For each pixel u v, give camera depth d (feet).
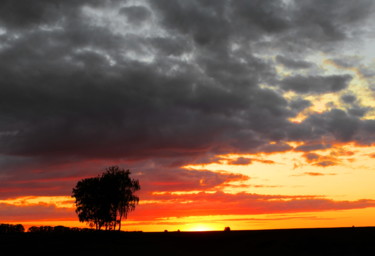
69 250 196.24
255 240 199.93
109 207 329.11
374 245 169.89
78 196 334.03
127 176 340.59
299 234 204.13
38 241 235.20
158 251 188.65
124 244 217.36
